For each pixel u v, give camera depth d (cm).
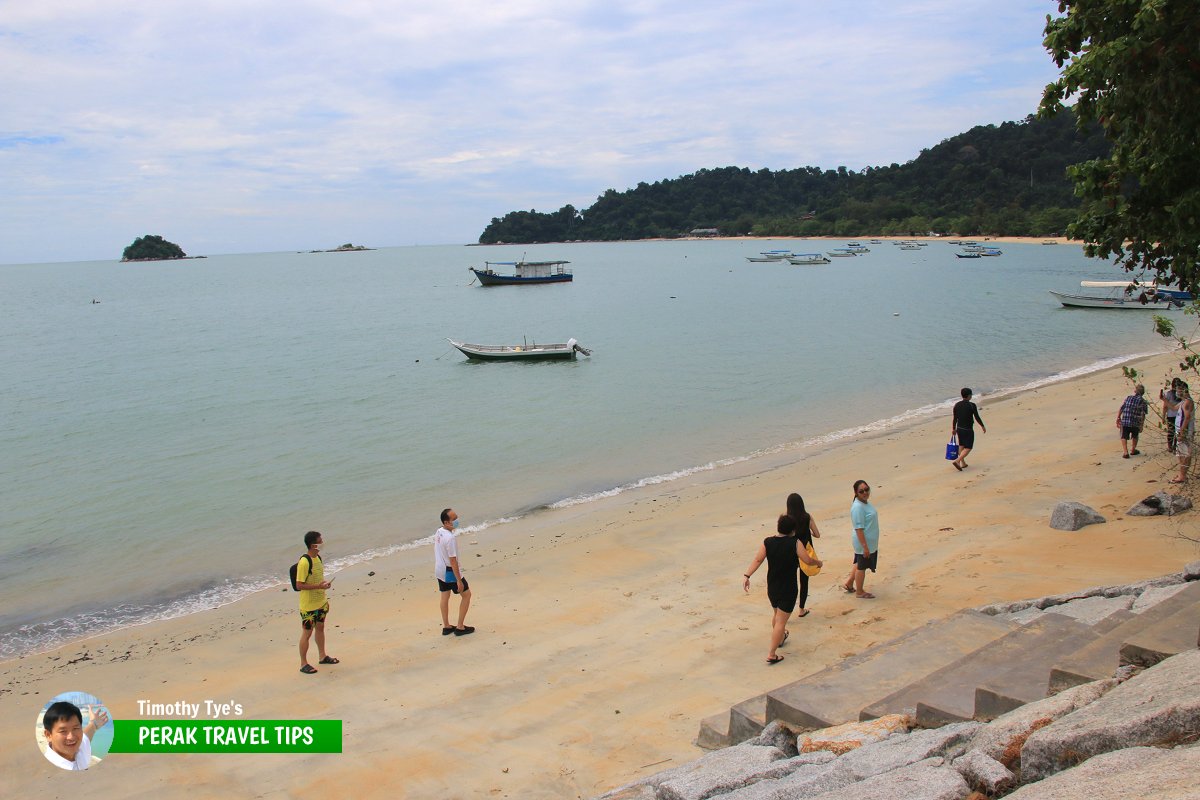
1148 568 1107
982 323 5544
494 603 1362
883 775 452
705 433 2800
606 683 1005
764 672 975
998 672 634
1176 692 403
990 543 1350
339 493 2250
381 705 1012
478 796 786
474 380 4100
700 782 554
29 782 902
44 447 2914
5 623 1498
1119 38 876
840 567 1335
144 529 2016
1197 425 1786
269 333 6700
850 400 3253
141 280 19112
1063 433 2164
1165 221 986
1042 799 342
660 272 13712
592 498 2100
